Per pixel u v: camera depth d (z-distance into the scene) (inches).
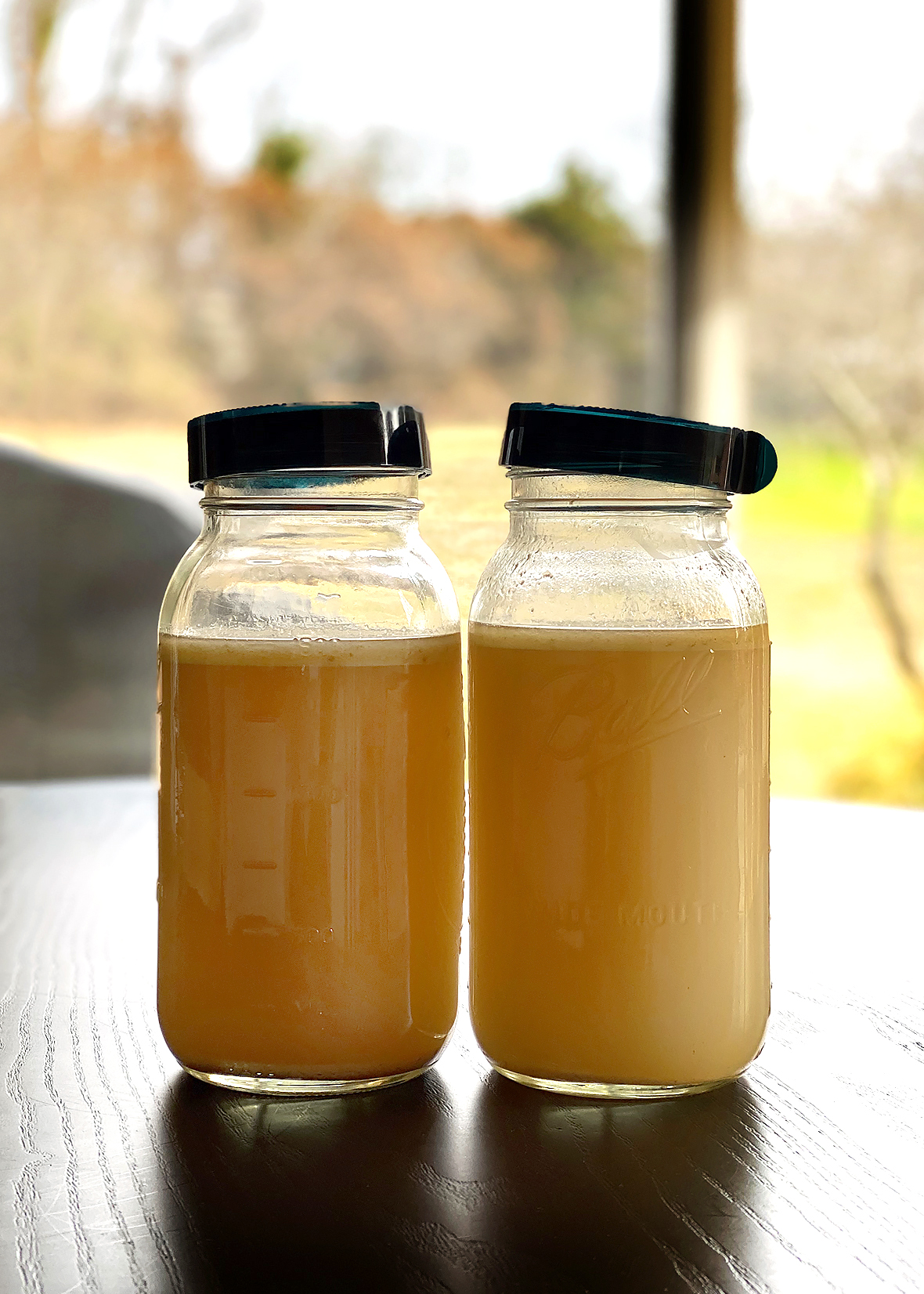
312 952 26.5
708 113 108.0
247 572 27.2
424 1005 27.2
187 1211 23.4
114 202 115.3
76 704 115.3
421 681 27.3
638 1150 25.0
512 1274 22.0
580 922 26.6
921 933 35.4
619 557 27.1
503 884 27.2
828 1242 22.7
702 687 26.7
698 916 26.6
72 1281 21.9
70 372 116.1
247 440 26.3
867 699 113.7
